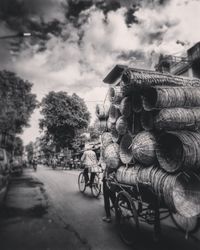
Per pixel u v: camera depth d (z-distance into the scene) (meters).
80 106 35.38
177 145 3.57
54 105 34.91
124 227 4.65
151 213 4.22
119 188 4.82
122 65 18.75
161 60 19.61
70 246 3.93
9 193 9.34
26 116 22.70
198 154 3.29
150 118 4.05
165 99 3.79
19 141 49.16
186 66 16.73
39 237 4.34
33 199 7.99
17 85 21.17
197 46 15.85
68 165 33.28
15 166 19.41
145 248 3.83
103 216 5.75
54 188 10.75
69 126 35.00
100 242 4.11
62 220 5.44
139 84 4.23
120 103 5.00
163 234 4.46
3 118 21.45
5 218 5.61
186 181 3.38
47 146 51.28
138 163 4.29
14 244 4.02
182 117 3.69
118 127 4.86
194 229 4.27
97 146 8.88
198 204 3.42
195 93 4.09
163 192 3.34
